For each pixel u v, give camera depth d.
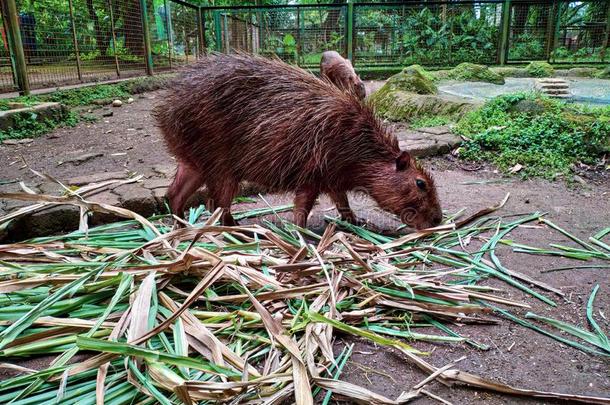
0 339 2.05
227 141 3.43
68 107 8.42
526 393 1.99
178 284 2.61
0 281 2.53
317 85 3.54
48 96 8.78
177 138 3.56
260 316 2.28
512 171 5.29
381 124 3.63
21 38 8.52
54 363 1.96
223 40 15.09
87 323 2.19
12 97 8.30
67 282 2.44
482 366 2.21
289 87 3.44
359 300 2.62
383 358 2.25
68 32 10.38
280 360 2.10
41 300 2.40
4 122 6.76
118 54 11.98
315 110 3.37
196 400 1.81
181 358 1.94
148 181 4.49
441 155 5.93
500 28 15.27
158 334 2.15
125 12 11.83
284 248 2.85
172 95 3.57
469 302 2.68
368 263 2.90
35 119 7.18
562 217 4.05
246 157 3.42
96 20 11.16
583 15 16.30
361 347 2.33
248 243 2.90
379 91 8.81
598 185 4.92
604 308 2.68
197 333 2.14
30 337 2.11
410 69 8.77
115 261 2.60
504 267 3.15
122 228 3.74
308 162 3.39
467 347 2.35
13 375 2.05
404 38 15.41
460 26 15.85
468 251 3.39
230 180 3.61
